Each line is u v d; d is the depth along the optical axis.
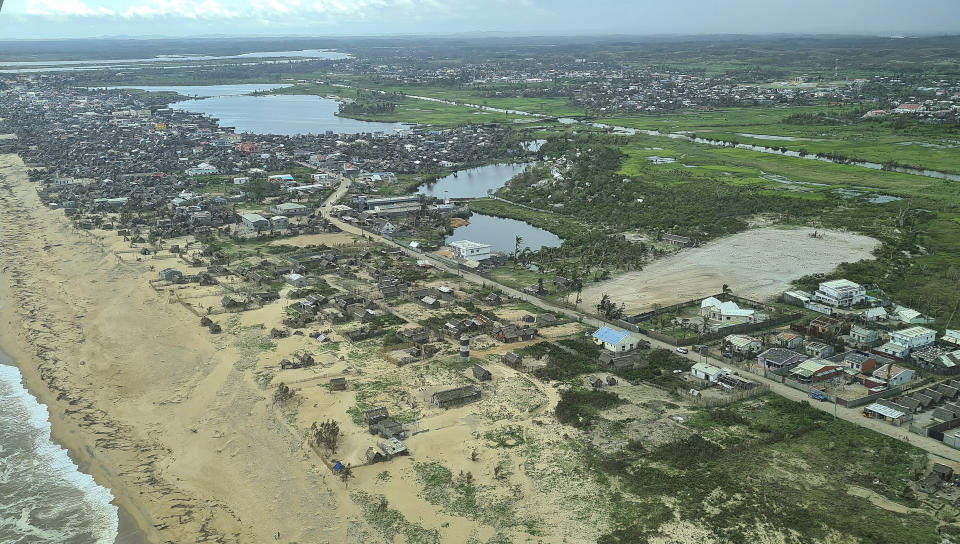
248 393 121.88
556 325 154.00
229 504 92.88
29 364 135.25
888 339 144.25
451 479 95.94
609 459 99.62
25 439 109.44
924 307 160.88
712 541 82.06
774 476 95.12
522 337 145.00
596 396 118.19
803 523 84.75
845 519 85.62
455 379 126.38
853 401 115.69
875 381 121.56
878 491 91.88
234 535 86.69
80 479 99.31
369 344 142.88
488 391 121.69
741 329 149.25
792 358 130.38
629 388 123.31
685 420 110.81
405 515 88.56
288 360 133.12
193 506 92.69
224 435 109.31
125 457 104.44
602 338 140.38
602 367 132.00
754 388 120.62
